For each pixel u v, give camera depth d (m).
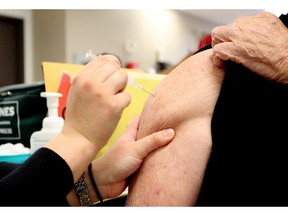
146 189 0.49
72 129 0.47
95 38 3.83
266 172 0.43
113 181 0.58
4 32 3.63
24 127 1.02
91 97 0.46
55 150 0.46
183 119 0.50
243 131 0.44
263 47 0.45
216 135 0.45
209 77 0.51
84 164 0.47
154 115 0.53
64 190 0.45
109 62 0.50
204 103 0.49
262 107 0.44
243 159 0.43
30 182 0.43
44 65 0.93
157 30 4.81
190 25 5.51
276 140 0.43
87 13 3.72
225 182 0.43
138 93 0.89
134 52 4.39
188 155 0.47
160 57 4.81
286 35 0.46
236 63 0.47
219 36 0.50
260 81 0.46
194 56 0.57
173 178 0.47
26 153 0.85
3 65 3.65
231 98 0.46
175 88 0.53
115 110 0.46
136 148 0.53
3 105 1.04
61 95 0.84
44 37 3.72
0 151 0.84
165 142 0.49
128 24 4.29
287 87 0.45
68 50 3.52
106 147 0.78
